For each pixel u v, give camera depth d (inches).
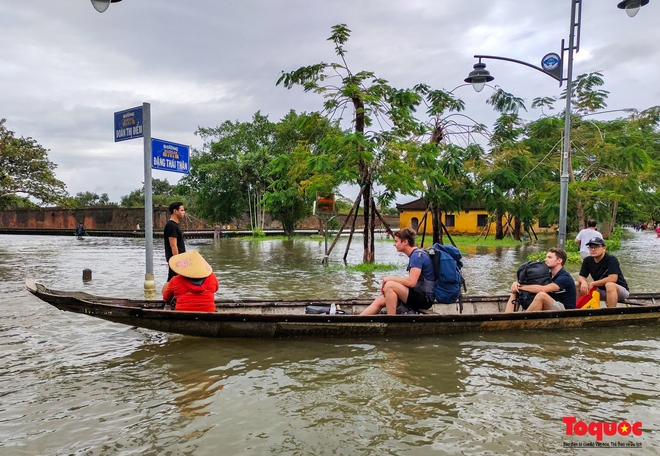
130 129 314.3
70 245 1096.2
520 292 265.1
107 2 257.8
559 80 444.5
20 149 1177.4
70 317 274.4
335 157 558.9
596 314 248.1
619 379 178.2
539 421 142.6
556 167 783.7
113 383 171.2
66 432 134.0
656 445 128.6
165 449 125.0
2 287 393.4
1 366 188.5
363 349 213.3
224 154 1697.8
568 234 1409.9
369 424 140.1
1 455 121.0
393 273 514.3
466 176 789.2
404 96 547.5
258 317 216.4
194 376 178.7
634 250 885.2
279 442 129.0
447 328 236.1
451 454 123.3
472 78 473.1
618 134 767.1
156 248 960.3
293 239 1391.5
